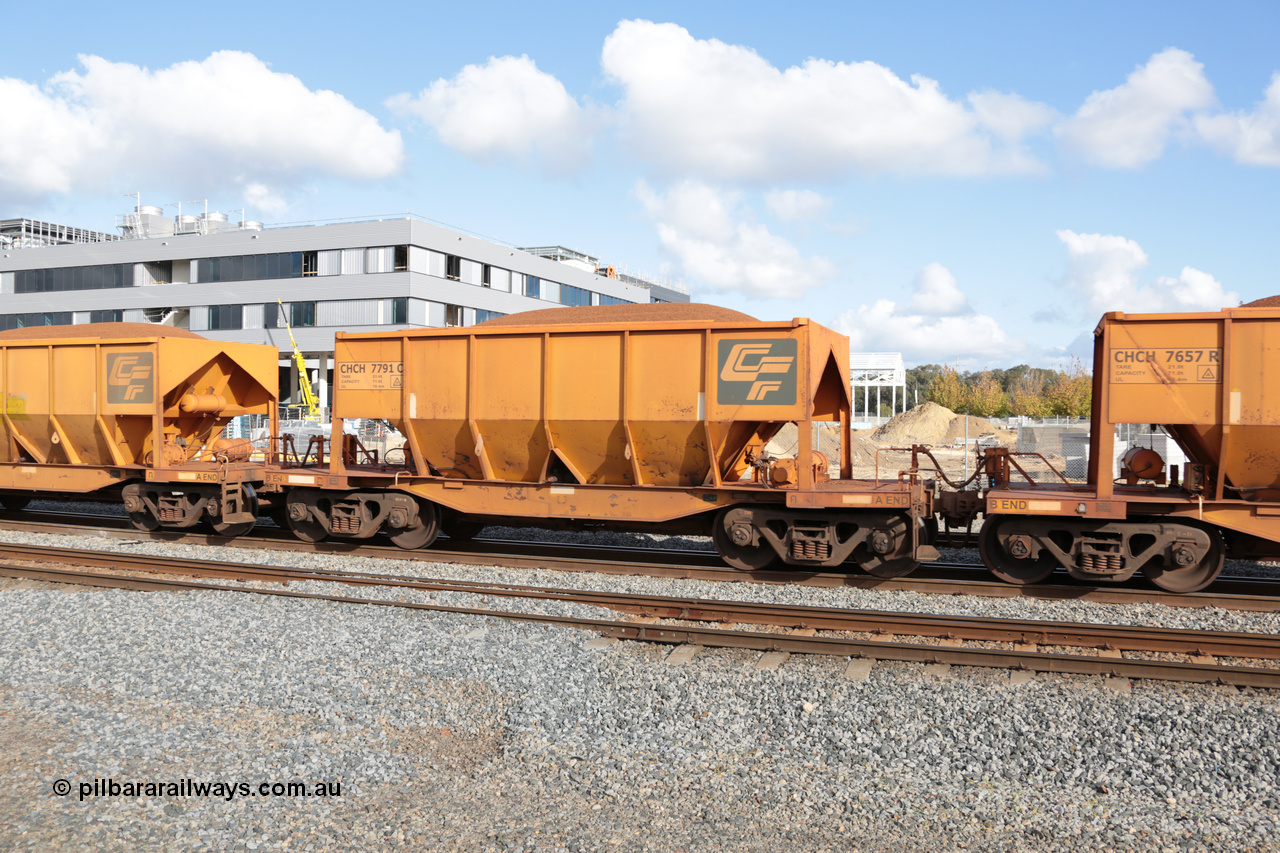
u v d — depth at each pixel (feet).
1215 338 30.86
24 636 27.58
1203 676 22.75
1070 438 80.38
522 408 38.40
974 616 28.09
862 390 289.94
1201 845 15.10
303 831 15.75
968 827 15.81
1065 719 20.47
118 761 18.52
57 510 60.85
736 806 16.71
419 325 175.22
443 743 20.04
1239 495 32.76
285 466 46.29
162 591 33.78
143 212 211.00
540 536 47.65
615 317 39.55
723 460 37.14
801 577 35.70
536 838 15.47
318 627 28.25
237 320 188.55
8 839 15.30
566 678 23.77
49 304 205.98
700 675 23.89
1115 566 31.86
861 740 19.52
